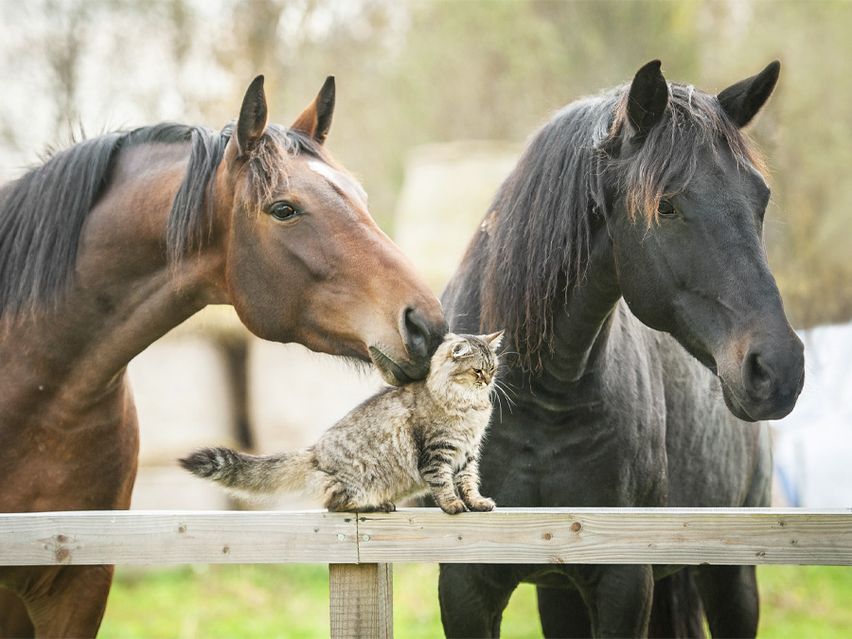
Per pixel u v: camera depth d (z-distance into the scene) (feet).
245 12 56.95
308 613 34.55
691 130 11.46
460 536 10.20
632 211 11.47
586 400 12.94
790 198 57.06
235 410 44.88
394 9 80.23
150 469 42.29
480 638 13.26
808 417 45.34
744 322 10.81
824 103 61.62
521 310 12.80
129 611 34.83
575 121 12.85
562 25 73.72
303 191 11.97
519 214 13.00
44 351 12.87
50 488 12.95
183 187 12.45
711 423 16.44
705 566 17.85
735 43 69.36
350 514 10.30
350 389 45.11
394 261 11.66
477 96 78.23
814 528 9.84
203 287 12.70
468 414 11.73
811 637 31.07
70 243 12.92
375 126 77.61
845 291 55.83
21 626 14.35
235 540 10.39
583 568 12.94
